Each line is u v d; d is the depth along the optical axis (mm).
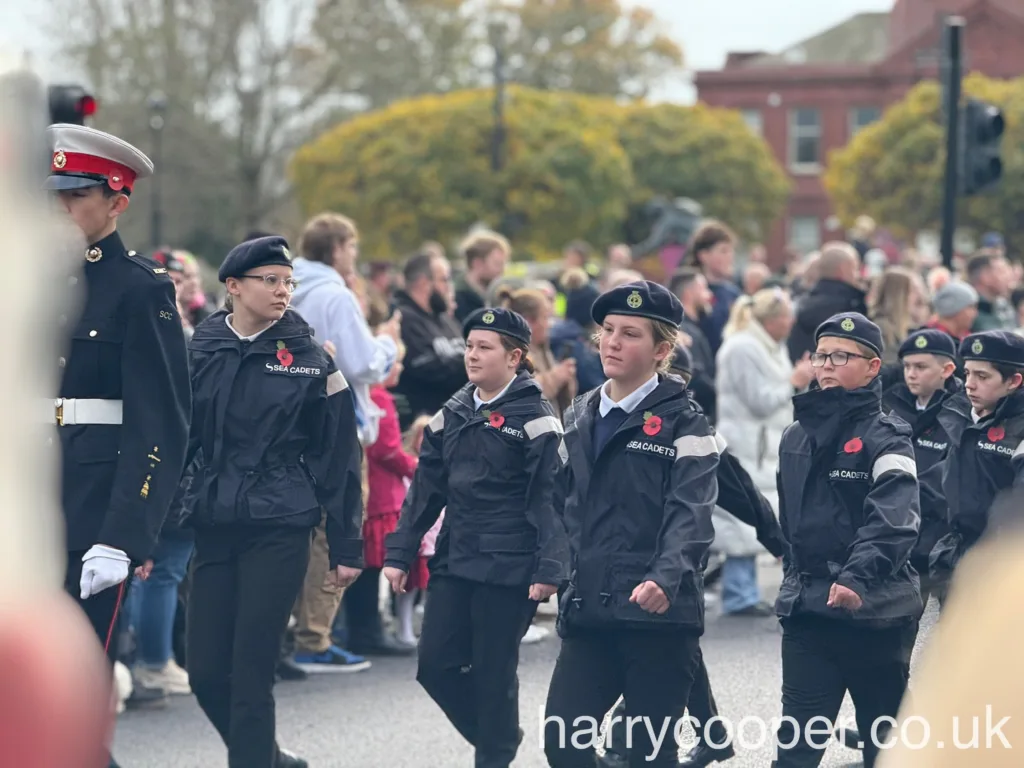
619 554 14617
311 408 16203
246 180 152750
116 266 13875
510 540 16547
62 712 3586
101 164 13719
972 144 38125
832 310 28500
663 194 169250
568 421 15305
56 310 3949
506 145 141625
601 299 15008
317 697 22375
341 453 16297
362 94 164375
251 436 15938
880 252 65562
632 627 14492
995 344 17641
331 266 23219
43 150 4078
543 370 25641
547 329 25938
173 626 23625
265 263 16094
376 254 143500
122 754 19266
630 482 14641
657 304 14836
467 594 16766
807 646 15625
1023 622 3664
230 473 15828
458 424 16906
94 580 13242
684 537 14281
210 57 150375
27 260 3674
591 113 153250
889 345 25891
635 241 167375
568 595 14852
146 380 13719
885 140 153250
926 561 18750
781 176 175750
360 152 144125
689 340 28641
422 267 27828
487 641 16547
